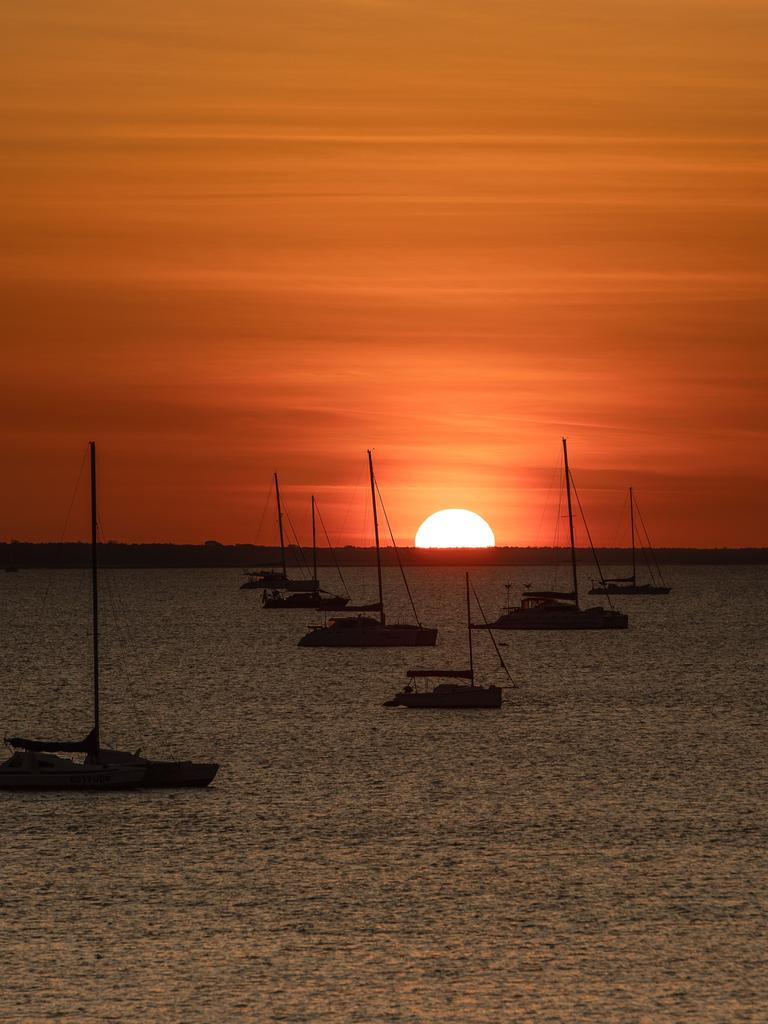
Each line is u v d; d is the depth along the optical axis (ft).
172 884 534.37
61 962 448.65
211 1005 414.41
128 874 547.90
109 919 491.31
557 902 508.12
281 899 513.86
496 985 428.56
